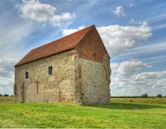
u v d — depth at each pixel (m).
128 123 17.36
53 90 35.16
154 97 80.56
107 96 36.56
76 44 32.88
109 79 37.44
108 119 18.77
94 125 15.93
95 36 36.44
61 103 32.53
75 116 19.69
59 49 35.66
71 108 25.78
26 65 41.88
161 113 24.00
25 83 41.62
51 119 17.70
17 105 26.84
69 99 32.38
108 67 37.69
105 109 26.83
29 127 14.36
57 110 23.33
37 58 38.75
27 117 18.27
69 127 14.95
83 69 33.28
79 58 32.94
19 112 20.86
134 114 22.44
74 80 32.00
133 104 36.47
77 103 31.59
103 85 36.19
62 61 34.16
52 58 35.97
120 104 35.62
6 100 53.53
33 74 39.78
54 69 35.34
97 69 35.62
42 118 18.02
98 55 36.34
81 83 32.50
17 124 15.15
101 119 18.59
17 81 43.97
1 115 18.80
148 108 31.14
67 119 17.94
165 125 17.11
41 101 37.22
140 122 17.95
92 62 34.97
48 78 36.31
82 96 32.34
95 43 36.19
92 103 33.81
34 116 18.91
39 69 38.47
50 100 35.50
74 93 31.78
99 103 34.97
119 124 16.80
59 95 33.97
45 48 42.25
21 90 42.44
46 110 22.97
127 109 28.84
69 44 34.97
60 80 34.12
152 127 16.30
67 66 33.28
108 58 38.03
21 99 42.19
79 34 36.34
